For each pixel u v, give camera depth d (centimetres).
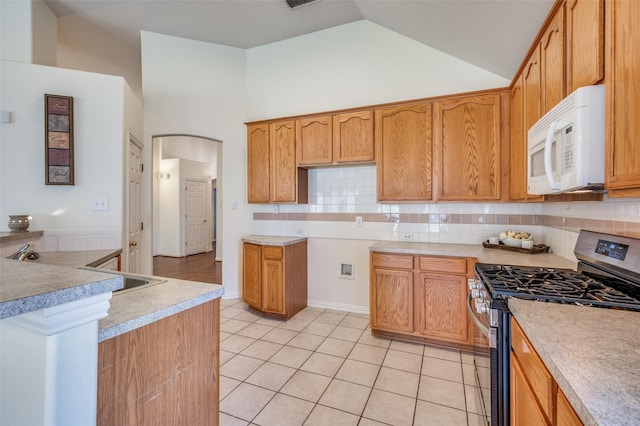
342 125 316
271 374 225
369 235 342
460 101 269
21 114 249
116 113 276
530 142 180
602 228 166
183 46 391
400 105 290
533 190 174
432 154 279
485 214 294
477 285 168
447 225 308
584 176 114
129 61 459
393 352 257
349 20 348
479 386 170
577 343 84
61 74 259
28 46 282
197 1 321
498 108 258
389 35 333
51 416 68
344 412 184
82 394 75
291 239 346
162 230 734
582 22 128
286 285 327
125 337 96
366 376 222
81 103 265
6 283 71
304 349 262
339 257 356
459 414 182
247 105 411
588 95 114
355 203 348
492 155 259
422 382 214
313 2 318
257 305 341
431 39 296
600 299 121
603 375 68
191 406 119
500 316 125
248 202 370
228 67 406
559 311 110
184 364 117
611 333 91
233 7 328
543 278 155
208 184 813
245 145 410
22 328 73
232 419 178
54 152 253
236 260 409
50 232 257
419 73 321
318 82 370
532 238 266
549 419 81
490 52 256
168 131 386
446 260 256
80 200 265
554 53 161
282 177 348
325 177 362
